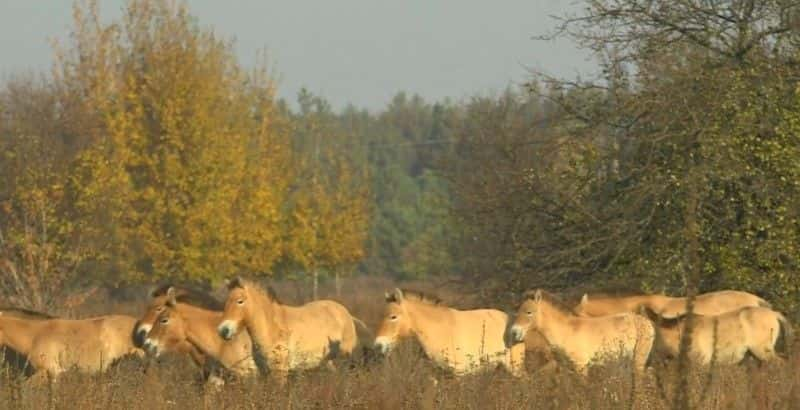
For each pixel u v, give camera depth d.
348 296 129.50
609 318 44.06
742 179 55.94
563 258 59.47
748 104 55.72
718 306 48.97
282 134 124.00
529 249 60.81
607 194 59.66
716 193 56.06
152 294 45.94
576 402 27.00
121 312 89.38
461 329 44.16
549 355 44.50
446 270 112.06
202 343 44.94
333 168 154.75
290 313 45.06
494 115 107.19
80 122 108.38
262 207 110.50
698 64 57.88
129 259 99.69
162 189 103.44
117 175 97.12
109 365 46.78
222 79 109.62
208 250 104.69
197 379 43.38
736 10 58.78
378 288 155.62
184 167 104.06
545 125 63.56
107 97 110.00
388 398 32.25
